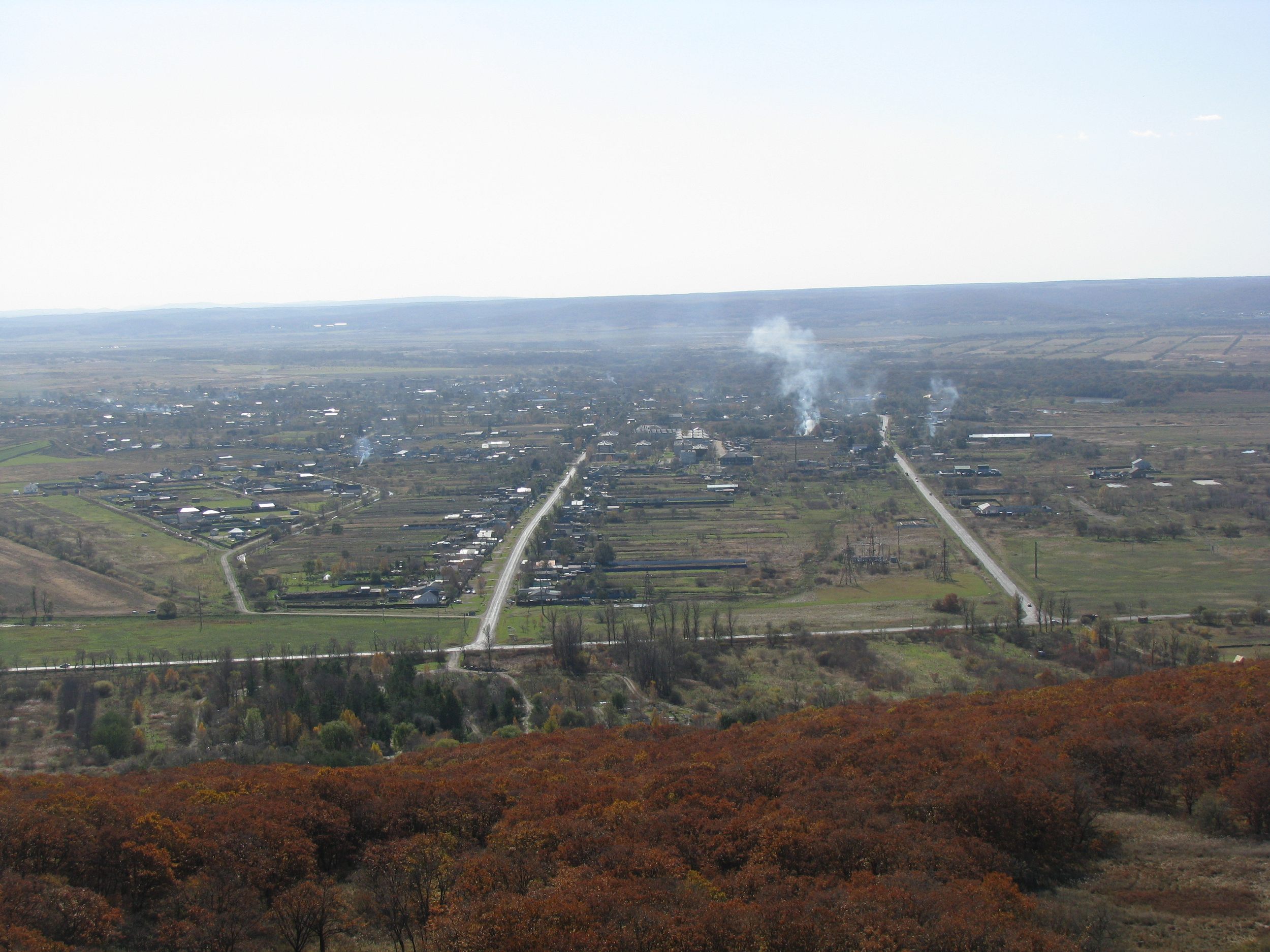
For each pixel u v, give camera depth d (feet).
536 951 236.22
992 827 317.42
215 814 330.54
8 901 259.39
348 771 396.57
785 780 363.15
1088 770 368.27
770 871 280.51
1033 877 303.89
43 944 243.19
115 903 286.66
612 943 238.27
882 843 294.87
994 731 421.59
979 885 273.33
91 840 296.92
